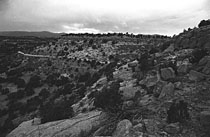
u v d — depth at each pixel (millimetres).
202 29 23234
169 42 27312
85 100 22656
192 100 13312
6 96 44312
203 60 16672
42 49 83938
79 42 84438
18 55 79750
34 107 35844
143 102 15336
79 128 15219
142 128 11727
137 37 84062
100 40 82625
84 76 47688
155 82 17250
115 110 15953
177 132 10906
